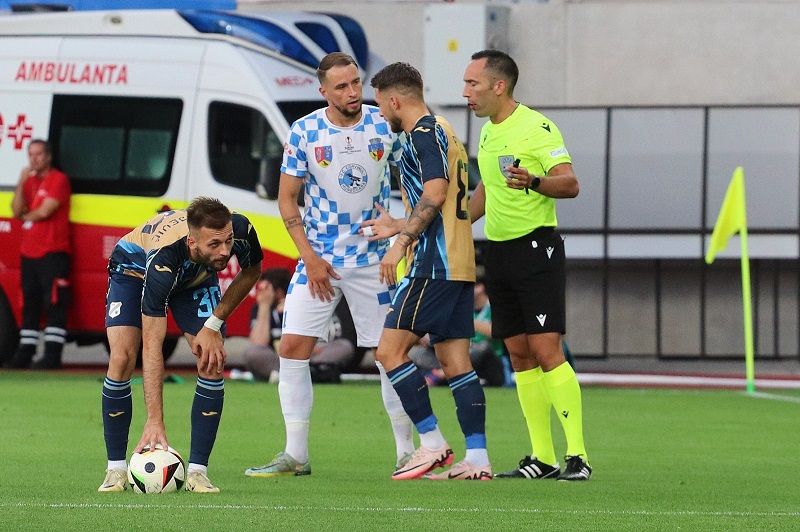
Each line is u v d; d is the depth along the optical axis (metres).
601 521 26.58
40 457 36.16
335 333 60.03
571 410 33.38
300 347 33.59
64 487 30.61
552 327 33.25
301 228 33.66
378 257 34.03
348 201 33.78
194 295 29.73
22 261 63.50
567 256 76.19
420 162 31.97
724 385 63.88
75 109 63.88
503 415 48.94
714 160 75.50
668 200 75.62
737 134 75.31
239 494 29.70
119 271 29.83
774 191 75.06
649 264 76.06
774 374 71.25
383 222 32.03
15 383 57.56
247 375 61.09
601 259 76.00
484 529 25.45
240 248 28.98
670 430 45.22
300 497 29.33
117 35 64.19
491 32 77.38
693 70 78.44
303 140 33.62
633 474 34.75
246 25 63.25
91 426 43.38
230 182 62.09
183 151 62.62
